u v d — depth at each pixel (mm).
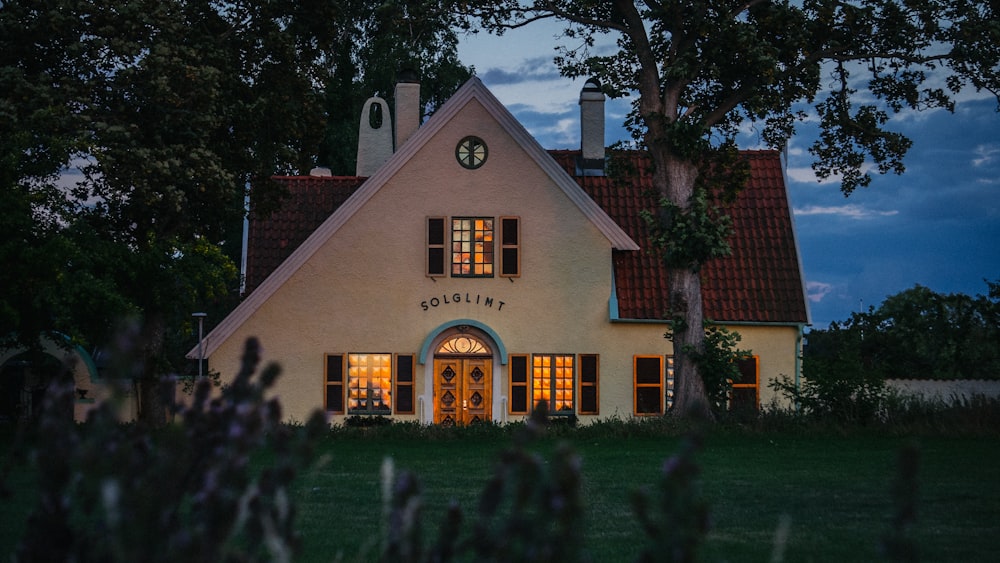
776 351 33438
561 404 32500
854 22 29125
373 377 32281
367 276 32344
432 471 19156
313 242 32219
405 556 3551
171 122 26953
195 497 3561
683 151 29219
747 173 31016
